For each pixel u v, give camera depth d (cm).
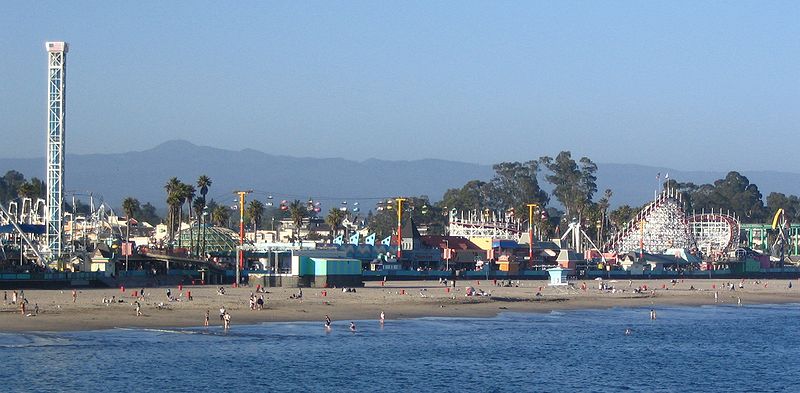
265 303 14612
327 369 9412
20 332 10875
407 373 9375
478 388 8800
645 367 10238
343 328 12481
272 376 8969
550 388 8938
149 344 10438
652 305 17612
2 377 8450
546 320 14400
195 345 10519
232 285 19088
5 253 19125
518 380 9250
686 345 11994
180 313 13062
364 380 8944
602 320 14700
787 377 9806
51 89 19288
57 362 9188
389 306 15212
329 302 15262
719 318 15512
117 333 11112
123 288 16300
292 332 11850
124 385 8331
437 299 16338
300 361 9794
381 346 10994
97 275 17750
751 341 12488
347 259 19375
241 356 9950
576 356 10812
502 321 14025
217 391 8275
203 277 19688
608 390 8944
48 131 19300
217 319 12669
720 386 9281
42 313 12356
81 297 14625
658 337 12725
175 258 19638
